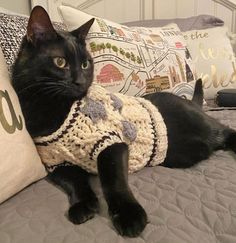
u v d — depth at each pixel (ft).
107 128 2.62
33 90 2.65
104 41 3.96
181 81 4.70
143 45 4.41
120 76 4.02
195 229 2.11
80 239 2.01
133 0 7.06
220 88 5.48
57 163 2.74
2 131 2.32
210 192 2.48
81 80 2.66
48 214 2.26
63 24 4.11
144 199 2.43
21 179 2.40
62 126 2.55
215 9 7.50
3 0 5.82
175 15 7.34
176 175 2.83
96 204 2.38
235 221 2.18
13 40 3.42
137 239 2.02
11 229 2.11
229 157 3.26
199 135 3.26
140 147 2.86
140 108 3.04
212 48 5.63
